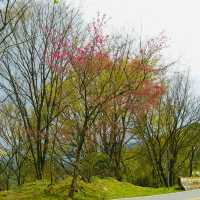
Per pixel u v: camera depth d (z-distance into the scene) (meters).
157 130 41.91
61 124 28.64
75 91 27.36
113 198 21.61
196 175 37.28
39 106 29.55
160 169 41.94
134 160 42.59
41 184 22.92
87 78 23.34
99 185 24.38
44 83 29.03
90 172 25.86
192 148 45.53
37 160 29.23
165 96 42.12
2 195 21.56
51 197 21.00
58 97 29.02
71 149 30.14
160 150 42.09
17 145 34.44
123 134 35.53
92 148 29.97
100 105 23.03
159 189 26.97
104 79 24.80
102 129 32.81
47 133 28.20
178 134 43.56
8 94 30.19
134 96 24.48
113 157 34.56
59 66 26.75
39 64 29.64
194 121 44.38
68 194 21.38
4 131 34.41
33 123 31.73
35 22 29.06
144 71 24.98
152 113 40.88
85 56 23.17
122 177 39.47
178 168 45.91
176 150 43.50
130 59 26.97
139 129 39.22
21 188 22.66
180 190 26.56
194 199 19.77
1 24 21.88
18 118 32.22
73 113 27.64
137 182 43.25
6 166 35.38
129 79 24.61
